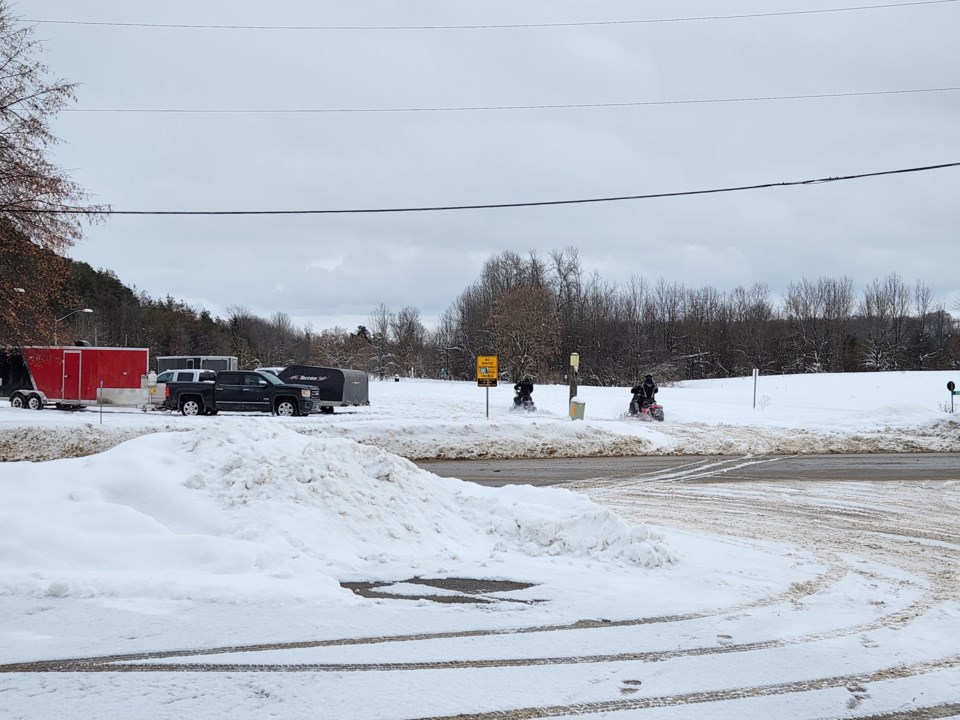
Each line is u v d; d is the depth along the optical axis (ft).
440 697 17.25
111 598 24.13
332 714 16.24
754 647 21.17
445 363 344.49
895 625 23.63
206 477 33.63
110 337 342.85
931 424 97.81
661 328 316.40
